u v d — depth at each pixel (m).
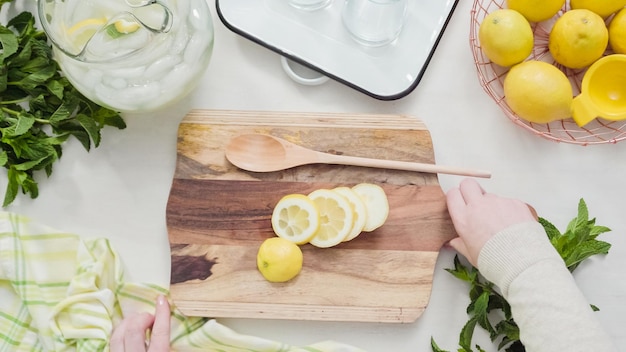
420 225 1.05
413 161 1.06
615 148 1.09
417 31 1.07
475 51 1.09
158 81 0.97
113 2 0.95
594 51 1.01
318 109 1.09
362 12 1.03
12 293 1.07
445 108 1.09
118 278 1.05
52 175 1.08
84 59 0.92
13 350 1.06
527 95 1.00
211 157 1.06
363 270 1.04
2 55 1.01
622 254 1.08
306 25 1.08
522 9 1.03
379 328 1.06
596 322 0.95
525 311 0.96
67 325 1.04
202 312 1.03
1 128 1.03
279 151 1.05
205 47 0.98
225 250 1.04
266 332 1.05
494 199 1.01
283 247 1.00
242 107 1.09
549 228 1.05
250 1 1.08
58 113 1.03
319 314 1.03
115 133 1.08
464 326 1.03
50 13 0.94
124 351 1.01
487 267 0.99
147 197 1.08
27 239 1.06
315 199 1.03
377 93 1.06
